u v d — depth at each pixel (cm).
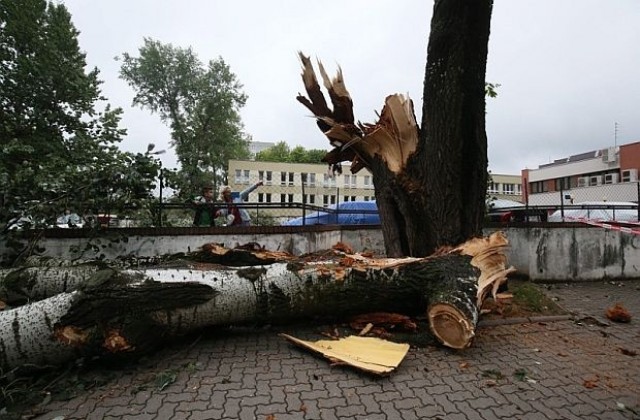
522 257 723
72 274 416
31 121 980
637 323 475
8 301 399
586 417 248
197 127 3459
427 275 397
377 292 403
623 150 2742
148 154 528
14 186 478
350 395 273
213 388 282
